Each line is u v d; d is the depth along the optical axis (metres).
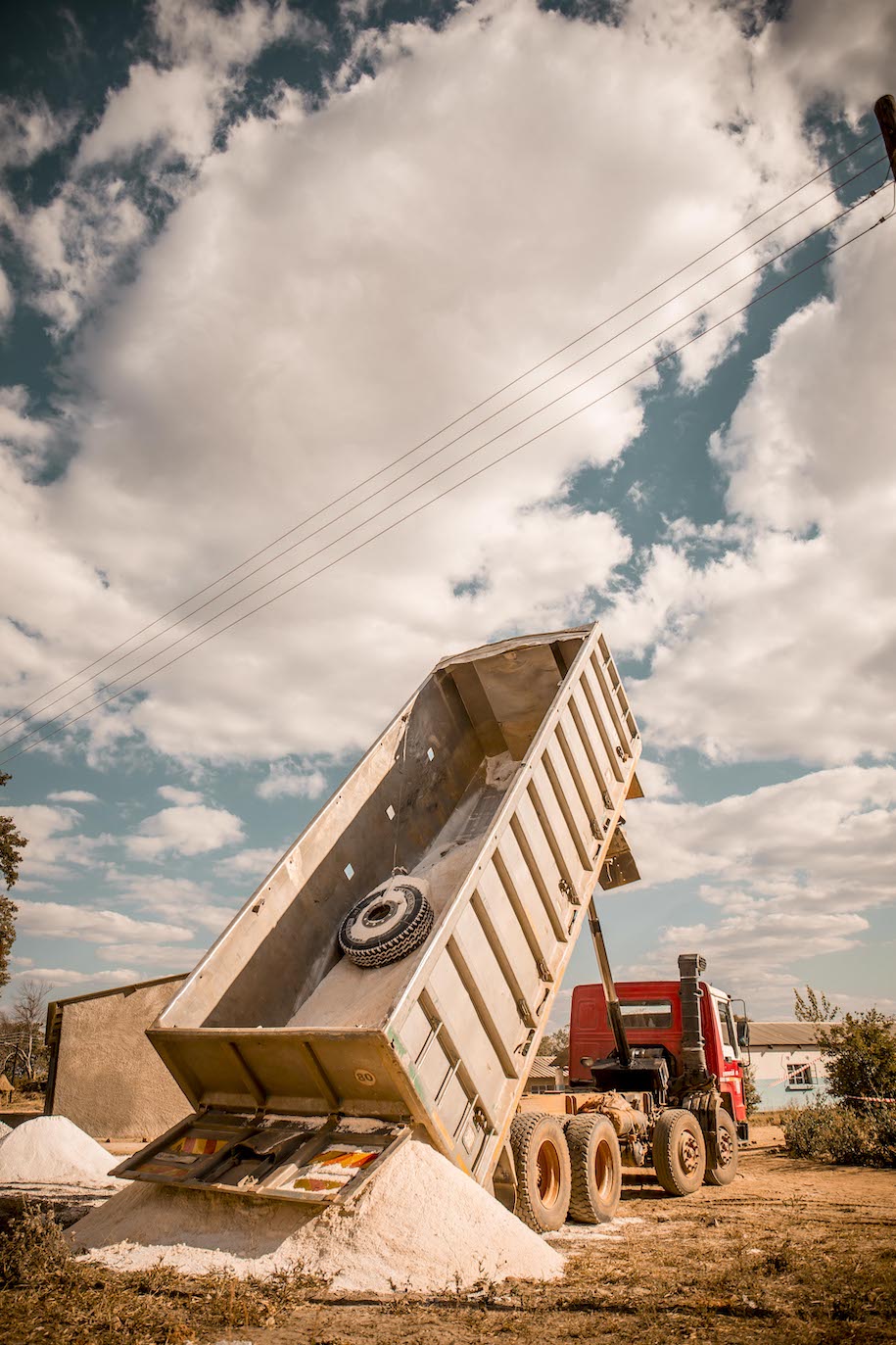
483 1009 7.42
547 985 8.55
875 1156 14.14
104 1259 6.16
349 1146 6.45
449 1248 5.70
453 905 7.15
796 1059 44.59
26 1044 67.19
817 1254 6.25
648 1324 4.49
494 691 12.58
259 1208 6.37
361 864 9.95
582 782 9.90
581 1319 4.66
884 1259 5.96
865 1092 19.31
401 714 11.14
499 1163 7.55
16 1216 8.16
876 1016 20.16
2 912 35.31
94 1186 11.11
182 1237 6.36
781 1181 12.09
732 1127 12.45
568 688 9.70
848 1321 4.47
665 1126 10.59
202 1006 7.70
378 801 10.41
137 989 19.50
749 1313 4.66
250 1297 5.05
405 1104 6.47
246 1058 7.13
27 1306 4.68
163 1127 18.36
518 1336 4.34
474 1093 7.13
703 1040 13.00
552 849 9.11
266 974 8.38
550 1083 13.06
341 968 9.01
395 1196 6.02
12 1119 22.94
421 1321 4.66
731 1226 7.88
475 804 12.09
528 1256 5.88
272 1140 6.80
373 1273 5.48
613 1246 7.00
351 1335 4.36
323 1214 6.07
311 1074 6.70
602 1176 8.66
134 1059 18.89
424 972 6.67
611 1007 12.41
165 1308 4.80
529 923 8.34
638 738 11.88
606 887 12.47
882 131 8.91
